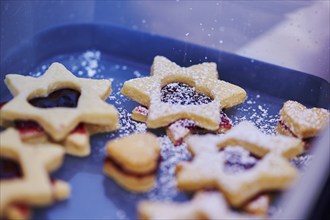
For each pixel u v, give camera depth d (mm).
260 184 271
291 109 322
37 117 294
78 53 385
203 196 265
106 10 392
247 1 373
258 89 364
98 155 303
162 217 254
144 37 386
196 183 270
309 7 370
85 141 296
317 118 314
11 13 348
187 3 382
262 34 376
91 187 287
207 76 341
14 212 257
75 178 291
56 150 280
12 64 357
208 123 310
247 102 353
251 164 286
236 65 372
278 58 370
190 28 383
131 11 390
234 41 377
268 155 283
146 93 326
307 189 260
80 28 387
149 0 389
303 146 304
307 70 364
